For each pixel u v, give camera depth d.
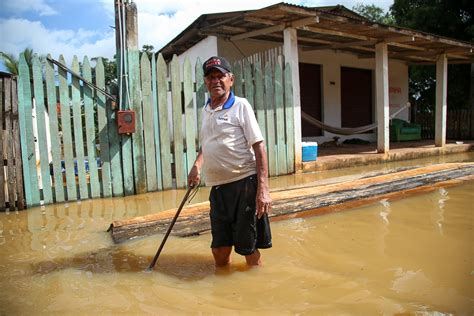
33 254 3.67
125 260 3.52
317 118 13.09
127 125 5.99
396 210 5.19
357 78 14.26
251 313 2.54
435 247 3.79
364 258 3.52
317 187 5.54
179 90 6.54
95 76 5.95
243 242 3.15
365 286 2.94
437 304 2.64
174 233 4.23
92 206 5.57
